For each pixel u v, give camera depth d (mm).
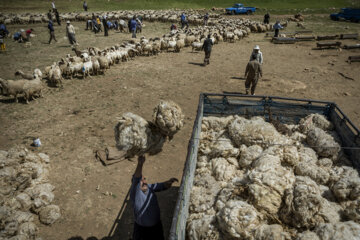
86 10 41031
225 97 5797
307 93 10883
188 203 3639
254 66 9375
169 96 10586
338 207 3342
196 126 4293
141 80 12406
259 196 3260
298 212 3049
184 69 14219
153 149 2926
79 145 7266
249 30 24062
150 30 27109
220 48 19469
